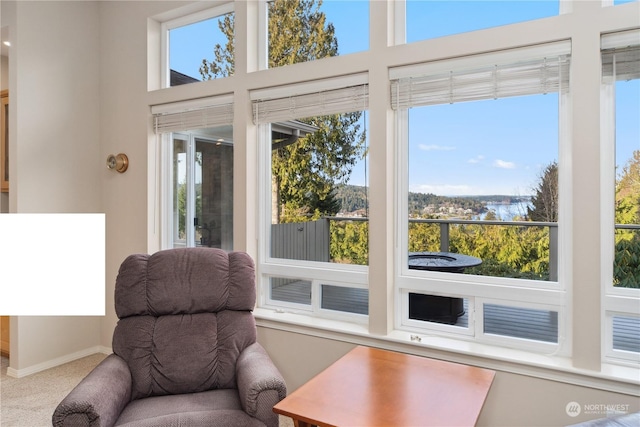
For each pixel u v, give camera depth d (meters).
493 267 2.07
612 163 1.80
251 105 2.67
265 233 2.76
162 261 2.15
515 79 1.90
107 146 3.37
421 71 2.09
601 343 1.76
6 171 3.37
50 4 3.09
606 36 1.71
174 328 2.03
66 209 3.20
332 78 2.35
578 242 1.74
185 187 3.13
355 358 1.85
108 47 3.35
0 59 3.59
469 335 2.11
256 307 2.74
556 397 1.78
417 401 1.44
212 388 1.95
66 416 1.46
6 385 2.77
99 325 3.44
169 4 2.98
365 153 2.39
